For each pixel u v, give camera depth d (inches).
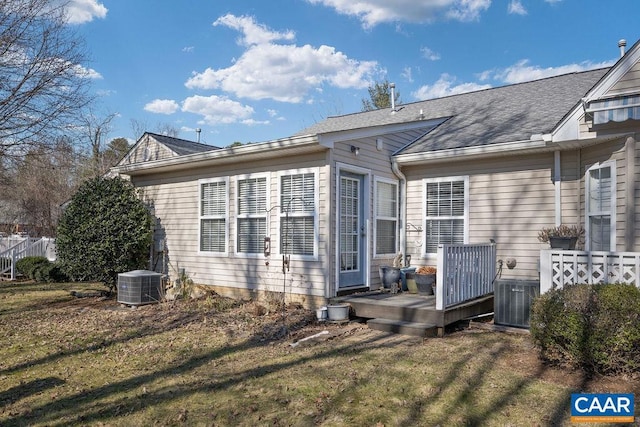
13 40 455.2
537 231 317.7
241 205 364.5
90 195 420.8
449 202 359.3
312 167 315.6
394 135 374.3
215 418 148.4
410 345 229.8
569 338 177.2
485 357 204.5
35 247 635.5
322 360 207.0
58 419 151.3
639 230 244.2
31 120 488.4
